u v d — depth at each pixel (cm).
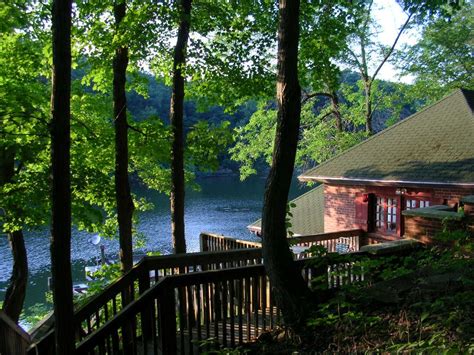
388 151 1463
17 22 976
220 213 4703
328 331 471
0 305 1644
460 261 504
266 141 2505
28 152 1123
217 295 509
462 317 388
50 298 1831
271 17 1023
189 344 494
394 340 401
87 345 473
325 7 1092
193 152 1144
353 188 1499
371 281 555
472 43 2420
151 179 1738
